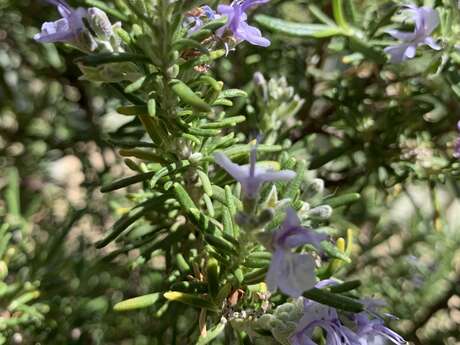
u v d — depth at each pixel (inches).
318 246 3.8
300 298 4.6
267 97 6.6
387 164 7.3
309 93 8.2
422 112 7.3
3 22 9.1
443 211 8.7
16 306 6.2
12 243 7.3
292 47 8.5
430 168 7.1
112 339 8.1
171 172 5.0
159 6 4.4
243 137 6.7
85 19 4.5
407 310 8.5
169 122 4.9
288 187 4.8
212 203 5.5
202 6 5.0
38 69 9.3
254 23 8.0
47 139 9.2
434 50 6.7
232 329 5.3
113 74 4.6
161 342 6.8
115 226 5.5
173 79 4.6
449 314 8.6
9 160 9.4
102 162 9.0
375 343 5.2
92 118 9.0
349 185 8.0
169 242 5.9
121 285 7.9
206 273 5.1
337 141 8.4
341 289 4.7
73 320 7.1
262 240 3.9
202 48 4.3
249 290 4.8
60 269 7.1
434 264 8.9
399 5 6.3
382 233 9.0
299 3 8.6
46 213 9.2
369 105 7.6
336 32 7.0
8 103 9.3
